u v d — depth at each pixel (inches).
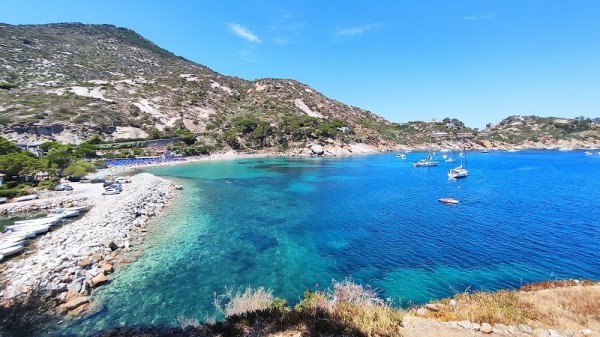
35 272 804.0
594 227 1422.2
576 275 940.6
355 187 2568.9
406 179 3090.6
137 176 2576.3
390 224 1481.3
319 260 1047.6
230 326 422.6
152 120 5064.0
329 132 6220.5
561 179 3100.4
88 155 3634.4
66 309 694.5
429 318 453.7
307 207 1824.6
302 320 424.2
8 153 2379.4
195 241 1194.0
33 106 4242.1
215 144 5187.0
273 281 892.6
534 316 455.2
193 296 787.4
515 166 4468.5
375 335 391.9
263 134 5664.4
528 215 1658.5
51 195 1814.7
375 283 890.1
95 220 1264.8
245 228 1384.1
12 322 481.7
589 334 401.1
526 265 1008.9
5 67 5880.9
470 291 836.0
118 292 793.6
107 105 4921.3
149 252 1065.5
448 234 1326.3
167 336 418.3
